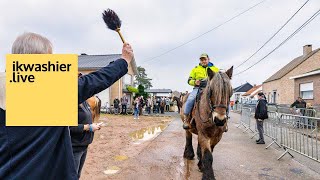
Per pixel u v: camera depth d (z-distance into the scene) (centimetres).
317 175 607
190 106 609
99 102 690
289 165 696
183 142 1049
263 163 718
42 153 147
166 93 5631
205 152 518
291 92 3553
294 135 792
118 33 210
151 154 820
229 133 1327
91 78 170
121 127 1574
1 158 147
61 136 158
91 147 920
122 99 2744
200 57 626
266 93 4547
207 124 511
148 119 2231
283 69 4325
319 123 704
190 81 622
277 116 948
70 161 157
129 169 646
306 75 2403
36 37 168
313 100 2341
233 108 4669
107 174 605
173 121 2059
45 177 148
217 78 484
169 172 627
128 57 196
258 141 1026
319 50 3462
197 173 621
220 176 603
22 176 142
